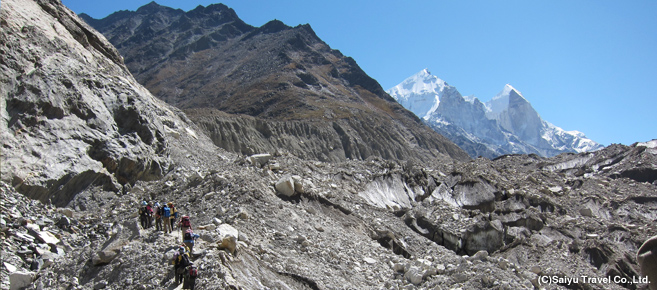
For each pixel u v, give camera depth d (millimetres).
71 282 14000
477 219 27750
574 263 23781
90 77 27781
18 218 18000
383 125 143750
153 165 27344
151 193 23234
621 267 24891
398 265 18891
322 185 27234
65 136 23547
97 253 14508
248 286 13406
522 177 43250
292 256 17078
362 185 30781
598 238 29578
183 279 12445
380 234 23422
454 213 28938
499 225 27438
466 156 162375
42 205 20250
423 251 23672
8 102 22734
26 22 28359
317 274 16094
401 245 23359
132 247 14633
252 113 146250
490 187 35688
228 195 20547
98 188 23328
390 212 28016
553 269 22047
